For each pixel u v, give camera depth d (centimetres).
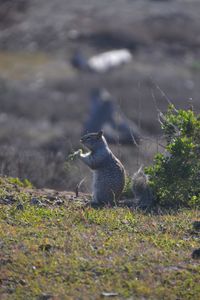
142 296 1178
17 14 9206
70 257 1271
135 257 1287
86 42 8331
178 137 1694
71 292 1174
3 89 6200
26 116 5369
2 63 7481
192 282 1220
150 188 1672
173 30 8544
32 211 1493
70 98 5938
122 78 6588
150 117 4809
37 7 9431
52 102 5794
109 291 1183
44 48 8219
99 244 1331
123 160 2461
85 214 1484
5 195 1605
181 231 1425
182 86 6169
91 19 8981
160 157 1678
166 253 1312
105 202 1673
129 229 1423
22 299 1159
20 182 1828
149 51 8044
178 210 1584
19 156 2303
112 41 8331
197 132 1700
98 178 1673
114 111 4931
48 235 1359
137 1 9588
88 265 1245
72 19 8944
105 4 9506
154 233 1410
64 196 1702
